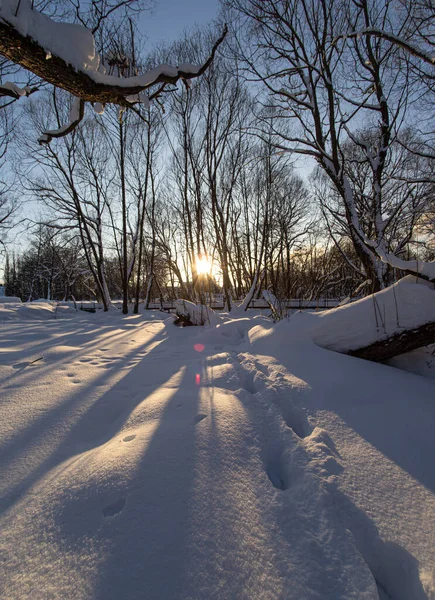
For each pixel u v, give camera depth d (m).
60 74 1.87
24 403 2.64
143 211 12.91
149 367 3.87
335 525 1.36
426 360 3.76
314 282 8.80
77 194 12.95
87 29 1.90
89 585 1.01
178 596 0.98
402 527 1.40
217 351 4.80
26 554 1.15
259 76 6.97
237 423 2.16
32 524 1.29
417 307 3.37
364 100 5.93
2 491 1.55
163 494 1.42
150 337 6.36
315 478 1.62
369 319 3.67
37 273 25.41
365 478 1.71
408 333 3.38
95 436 2.20
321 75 6.14
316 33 6.12
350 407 2.59
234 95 11.61
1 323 8.73
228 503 1.40
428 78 5.07
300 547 1.23
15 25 1.55
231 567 1.10
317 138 7.02
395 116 5.64
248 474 1.65
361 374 3.22
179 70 2.18
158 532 1.22
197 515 1.31
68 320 10.00
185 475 1.55
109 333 6.84
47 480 1.62
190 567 1.08
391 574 1.27
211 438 1.91
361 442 2.08
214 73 11.21
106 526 1.25
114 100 2.22
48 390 2.96
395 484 1.68
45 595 0.99
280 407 2.55
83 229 14.47
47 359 4.17
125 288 12.57
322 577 1.11
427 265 3.46
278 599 1.01
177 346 5.42
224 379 3.19
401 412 2.50
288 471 1.77
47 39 1.70
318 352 3.69
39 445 2.01
